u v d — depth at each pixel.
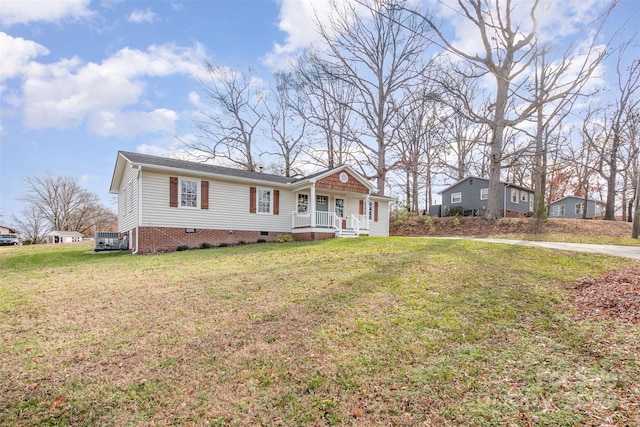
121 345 3.94
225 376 3.24
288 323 4.56
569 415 2.53
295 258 9.56
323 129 31.42
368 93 27.67
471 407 2.69
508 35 17.70
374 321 4.55
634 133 24.39
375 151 27.67
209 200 14.62
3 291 6.49
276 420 2.60
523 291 5.71
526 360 3.42
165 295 5.98
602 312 4.54
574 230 18.91
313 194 16.27
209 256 10.66
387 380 3.12
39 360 3.57
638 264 7.40
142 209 12.85
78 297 5.95
